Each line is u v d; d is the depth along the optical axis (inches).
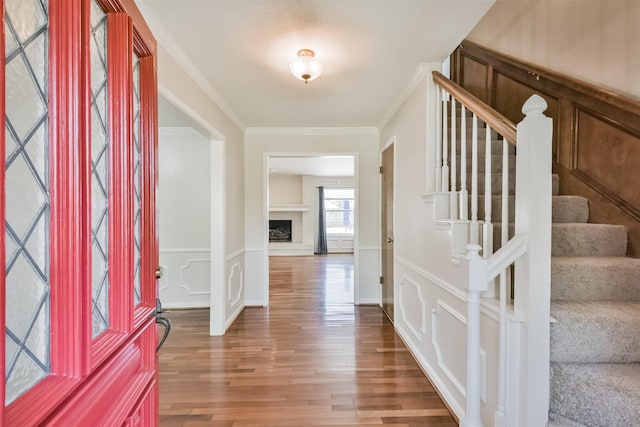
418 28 69.9
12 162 20.9
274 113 131.6
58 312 24.2
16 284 21.2
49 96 24.0
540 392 48.8
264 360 98.2
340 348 106.9
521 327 50.0
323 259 317.1
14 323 21.0
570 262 62.2
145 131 41.8
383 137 145.1
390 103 118.9
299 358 99.5
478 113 62.1
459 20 66.9
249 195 155.8
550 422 49.7
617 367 51.2
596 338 52.0
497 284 60.1
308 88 104.1
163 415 71.4
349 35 72.6
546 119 48.1
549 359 50.4
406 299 108.9
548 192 48.3
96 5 30.6
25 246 22.0
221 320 119.4
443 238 76.4
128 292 33.5
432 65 86.6
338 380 86.0
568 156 83.6
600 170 75.2
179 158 152.1
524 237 49.3
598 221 75.3
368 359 98.7
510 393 51.4
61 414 23.3
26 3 22.0
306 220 355.3
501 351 51.3
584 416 49.1
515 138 51.8
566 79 83.4
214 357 100.4
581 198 77.2
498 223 69.4
